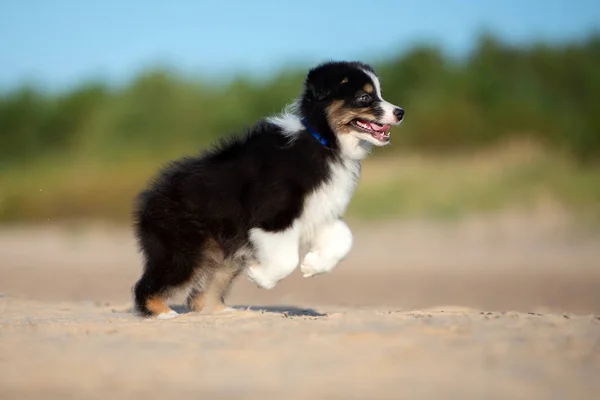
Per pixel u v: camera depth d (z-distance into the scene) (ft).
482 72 121.49
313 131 27.37
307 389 16.61
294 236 26.84
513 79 121.90
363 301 45.80
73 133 127.75
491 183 86.38
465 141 109.19
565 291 49.60
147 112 124.36
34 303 36.24
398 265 61.46
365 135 28.12
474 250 68.33
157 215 27.53
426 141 109.29
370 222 81.41
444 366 18.31
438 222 80.07
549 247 69.05
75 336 22.53
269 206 26.61
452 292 49.60
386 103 28.58
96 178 100.37
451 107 112.88
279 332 22.26
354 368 18.19
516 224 77.87
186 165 28.25
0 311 31.63
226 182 27.27
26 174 105.19
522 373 17.71
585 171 90.68
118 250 74.74
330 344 20.58
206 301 29.37
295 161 26.89
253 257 27.09
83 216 96.17
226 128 119.65
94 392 16.74
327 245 27.66
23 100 131.75
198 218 27.35
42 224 94.32
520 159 94.53
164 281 27.53
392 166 95.04
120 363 18.99
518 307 43.60
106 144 120.26
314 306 39.29
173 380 17.44
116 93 130.11
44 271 61.16
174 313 27.58
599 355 19.29
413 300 46.44
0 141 128.06
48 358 19.63
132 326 24.06
